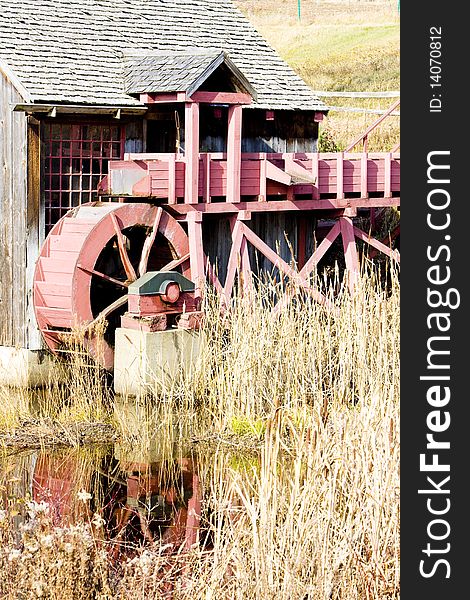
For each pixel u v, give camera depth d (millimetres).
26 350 15383
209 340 13938
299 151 18906
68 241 15000
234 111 16109
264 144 18281
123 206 15203
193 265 15789
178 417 13359
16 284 15586
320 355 13125
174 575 8195
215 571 7438
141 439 12633
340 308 14398
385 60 36281
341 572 7574
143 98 16062
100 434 12961
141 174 15359
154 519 10086
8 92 15633
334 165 17734
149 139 16953
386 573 7676
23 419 13391
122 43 17375
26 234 15430
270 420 7934
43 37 16469
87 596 7055
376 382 10828
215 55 15727
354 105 32812
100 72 16391
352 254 17875
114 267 16750
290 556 7422
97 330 14695
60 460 12047
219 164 16141
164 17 18625
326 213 18016
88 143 16234
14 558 6988
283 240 18578
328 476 7922
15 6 16734
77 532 7121
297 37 40562
